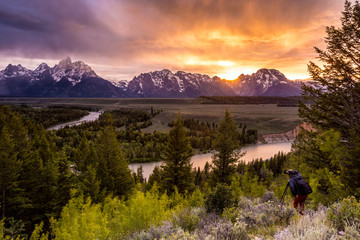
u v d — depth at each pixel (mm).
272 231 4090
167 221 6223
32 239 11016
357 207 3932
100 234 6617
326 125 11297
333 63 11398
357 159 5762
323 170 7363
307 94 12656
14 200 23984
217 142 28625
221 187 7668
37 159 29875
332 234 3363
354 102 10570
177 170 29453
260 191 15086
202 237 4230
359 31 10508
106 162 34312
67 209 14188
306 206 6602
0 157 23625
